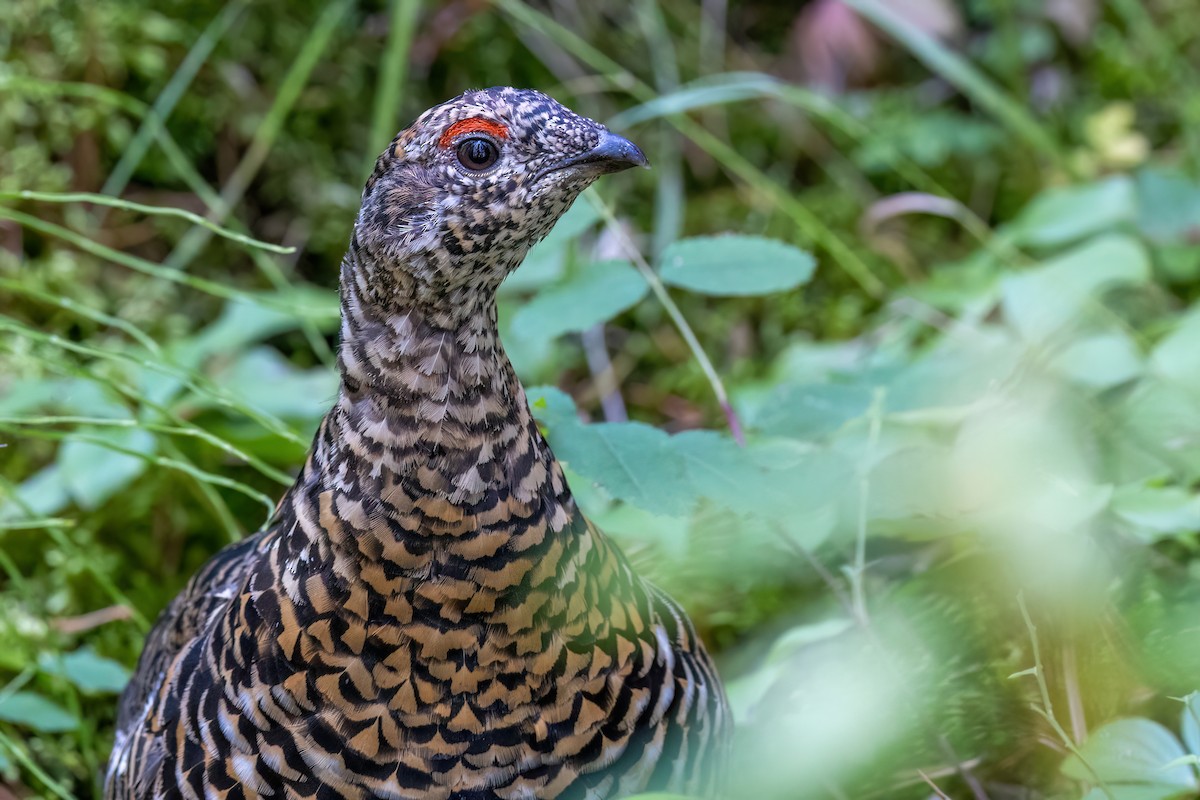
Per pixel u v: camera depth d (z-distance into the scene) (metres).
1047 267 7.88
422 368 4.14
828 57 10.34
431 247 4.16
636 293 5.73
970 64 10.74
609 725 4.32
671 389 9.04
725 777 4.92
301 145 9.41
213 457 7.77
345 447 4.21
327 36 8.84
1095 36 10.92
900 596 5.73
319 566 4.20
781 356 8.84
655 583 5.72
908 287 9.04
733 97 8.47
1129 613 5.05
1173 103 10.67
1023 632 5.44
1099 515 5.47
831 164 10.23
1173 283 8.86
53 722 6.36
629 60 10.18
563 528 4.29
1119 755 4.50
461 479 4.13
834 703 5.09
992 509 5.42
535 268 7.00
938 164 10.34
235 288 9.13
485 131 4.19
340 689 4.17
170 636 5.42
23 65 8.71
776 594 6.61
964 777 5.25
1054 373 6.61
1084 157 10.12
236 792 4.30
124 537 7.89
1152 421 6.23
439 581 4.14
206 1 9.18
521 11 8.44
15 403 7.34
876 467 5.73
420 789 4.21
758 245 5.79
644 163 4.31
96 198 5.80
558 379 8.70
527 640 4.19
